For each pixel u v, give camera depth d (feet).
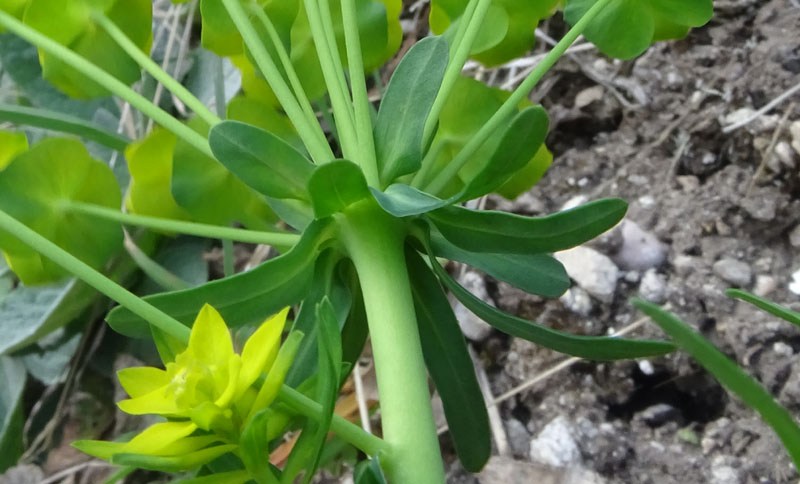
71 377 0.43
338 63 0.29
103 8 0.32
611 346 0.27
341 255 0.27
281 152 0.24
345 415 0.41
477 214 0.25
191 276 0.44
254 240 0.28
